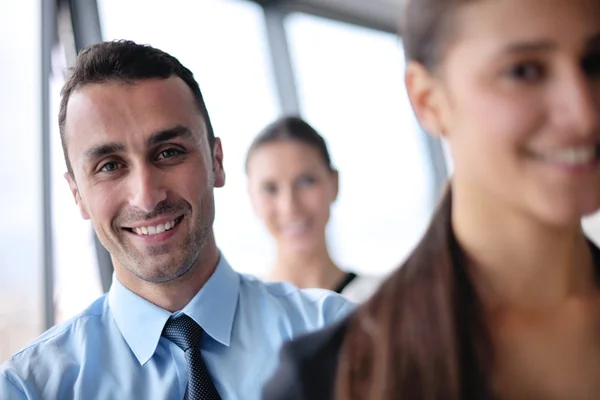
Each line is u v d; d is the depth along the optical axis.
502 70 0.50
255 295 1.51
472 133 0.52
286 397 0.65
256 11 4.18
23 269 2.71
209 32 3.65
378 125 4.55
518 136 0.49
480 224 0.56
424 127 0.57
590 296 0.58
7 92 2.70
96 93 1.36
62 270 2.85
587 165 0.49
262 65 4.17
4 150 2.68
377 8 4.39
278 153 2.13
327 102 4.36
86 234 2.91
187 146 1.37
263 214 2.18
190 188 1.36
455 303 0.57
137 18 3.28
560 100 0.48
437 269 0.58
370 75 4.51
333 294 1.51
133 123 1.33
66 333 1.44
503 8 0.49
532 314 0.57
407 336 0.58
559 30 0.48
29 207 2.74
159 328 1.39
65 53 2.99
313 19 4.38
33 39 2.78
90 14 3.05
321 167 2.16
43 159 2.79
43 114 2.79
